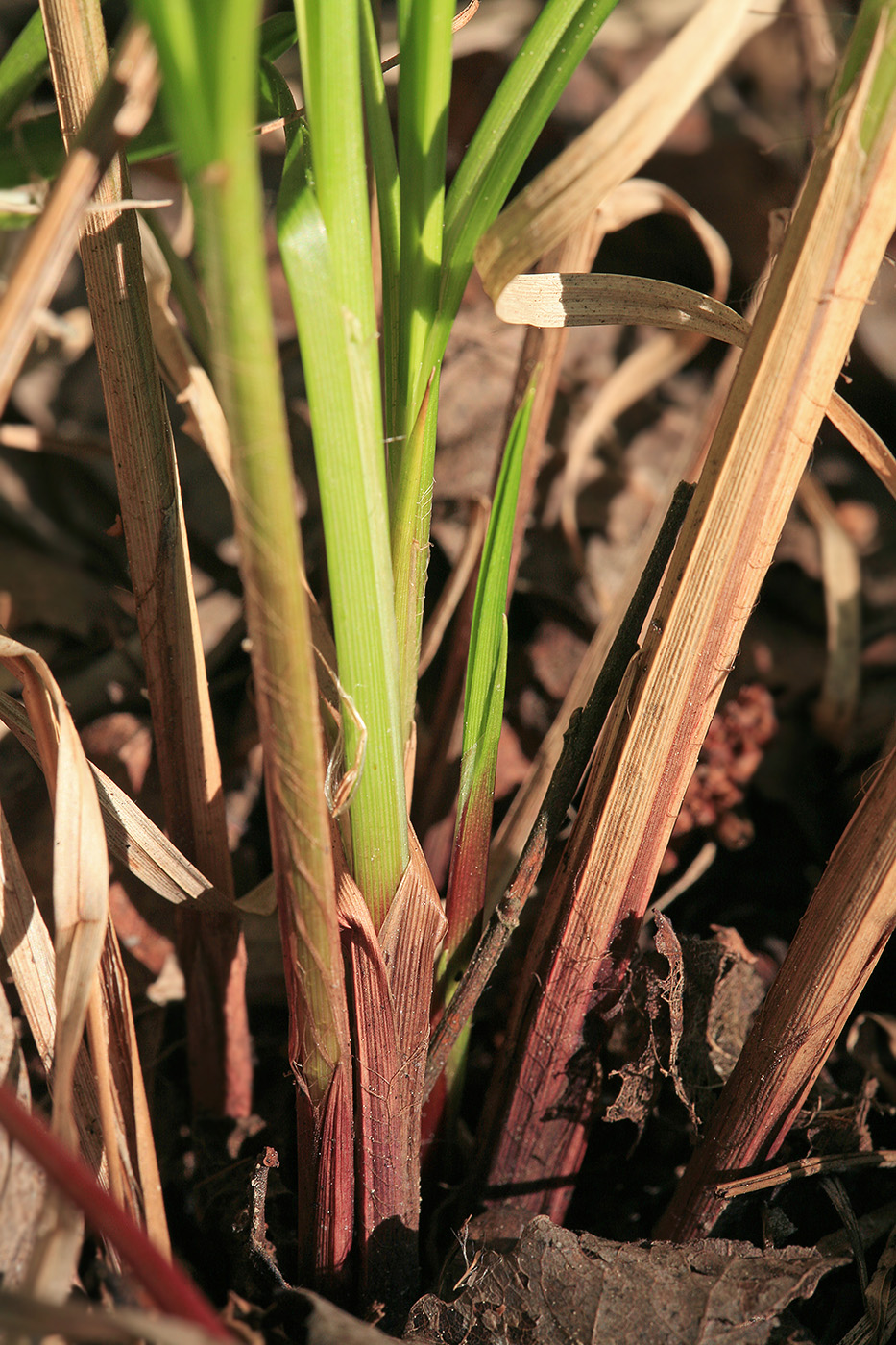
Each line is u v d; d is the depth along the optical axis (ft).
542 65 0.61
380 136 0.63
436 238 0.62
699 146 1.18
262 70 0.65
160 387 0.68
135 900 0.80
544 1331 0.67
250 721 0.86
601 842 0.67
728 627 0.64
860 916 0.65
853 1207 0.73
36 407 1.04
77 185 0.59
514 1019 0.71
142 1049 0.78
